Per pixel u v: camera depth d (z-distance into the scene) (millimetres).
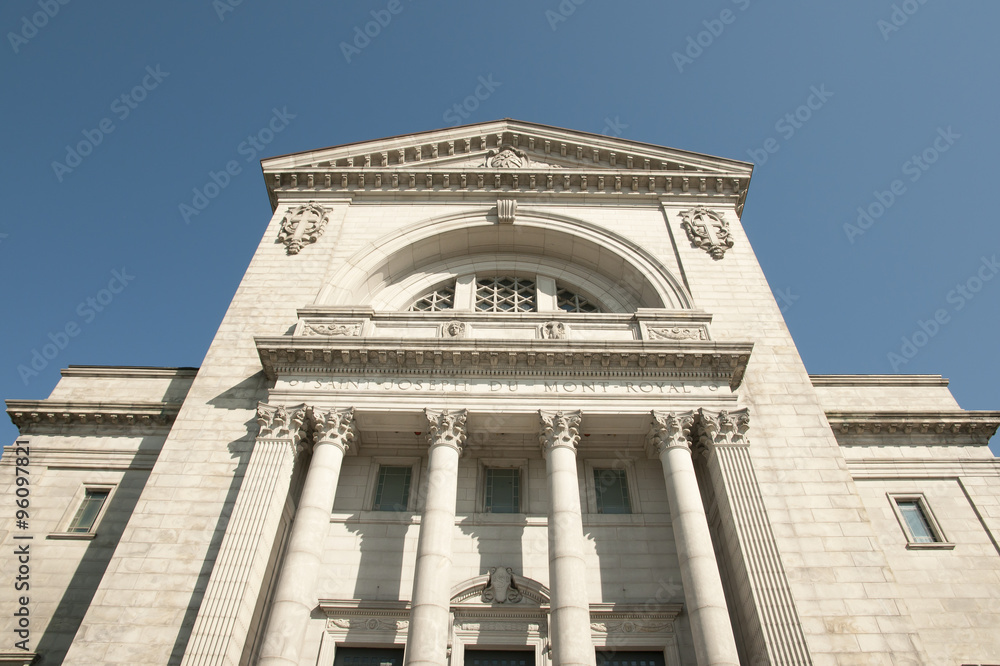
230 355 21719
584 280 27297
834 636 15414
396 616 17656
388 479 21125
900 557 20547
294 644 15250
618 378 20359
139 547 16812
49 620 18859
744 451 18500
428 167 29766
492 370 20406
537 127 31234
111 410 23188
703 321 21984
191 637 14938
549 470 18609
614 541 19359
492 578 18438
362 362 20422
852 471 22719
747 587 16297
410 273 27422
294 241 26109
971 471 22688
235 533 16719
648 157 29938
